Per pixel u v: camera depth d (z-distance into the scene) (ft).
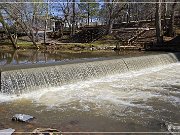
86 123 34.88
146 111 39.27
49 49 116.47
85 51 104.83
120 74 63.93
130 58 69.87
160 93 48.67
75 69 56.54
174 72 68.28
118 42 126.52
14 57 84.48
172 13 126.31
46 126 33.63
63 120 35.76
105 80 58.08
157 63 76.48
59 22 204.44
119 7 148.77
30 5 133.39
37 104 42.04
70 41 162.50
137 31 137.28
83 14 214.69
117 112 38.88
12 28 143.64
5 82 46.21
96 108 40.42
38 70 50.96
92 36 157.58
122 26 163.32
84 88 51.47
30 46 122.21
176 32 130.31
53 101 43.60
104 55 85.40
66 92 48.67
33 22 144.15
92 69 59.47
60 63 59.82
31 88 48.62
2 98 44.32
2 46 126.31
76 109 40.01
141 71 68.59
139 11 220.43
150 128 33.53
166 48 100.37
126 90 50.49
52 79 52.03
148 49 104.12
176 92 49.37
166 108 40.63
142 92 49.16
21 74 48.42
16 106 40.96
